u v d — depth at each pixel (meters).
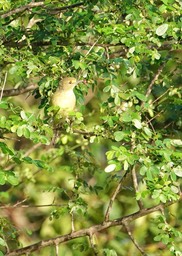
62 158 16.06
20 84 14.12
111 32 11.33
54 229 16.72
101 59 11.05
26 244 15.97
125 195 16.77
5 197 15.59
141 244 16.53
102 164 16.70
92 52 11.20
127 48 12.13
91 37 12.50
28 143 15.90
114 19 11.84
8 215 16.03
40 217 16.89
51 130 10.38
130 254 16.39
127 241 16.47
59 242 12.48
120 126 11.13
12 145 15.29
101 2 11.55
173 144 10.86
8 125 10.05
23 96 16.02
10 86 15.18
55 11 12.12
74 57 11.28
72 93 11.12
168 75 13.73
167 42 13.23
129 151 10.60
